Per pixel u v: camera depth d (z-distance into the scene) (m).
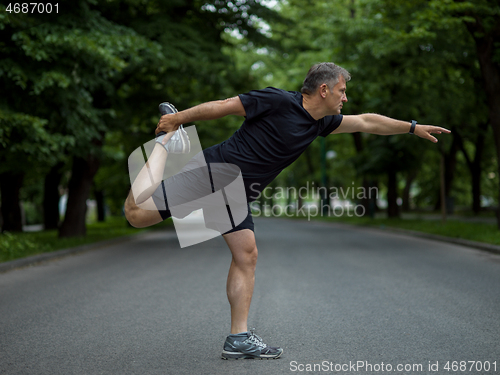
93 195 35.88
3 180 23.11
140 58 12.32
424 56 16.67
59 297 6.36
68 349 3.96
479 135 26.67
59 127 11.88
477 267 8.64
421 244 13.48
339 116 3.45
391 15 16.48
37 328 4.69
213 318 5.08
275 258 10.62
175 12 15.84
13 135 10.84
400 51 16.41
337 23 19.78
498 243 11.49
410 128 3.56
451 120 19.05
